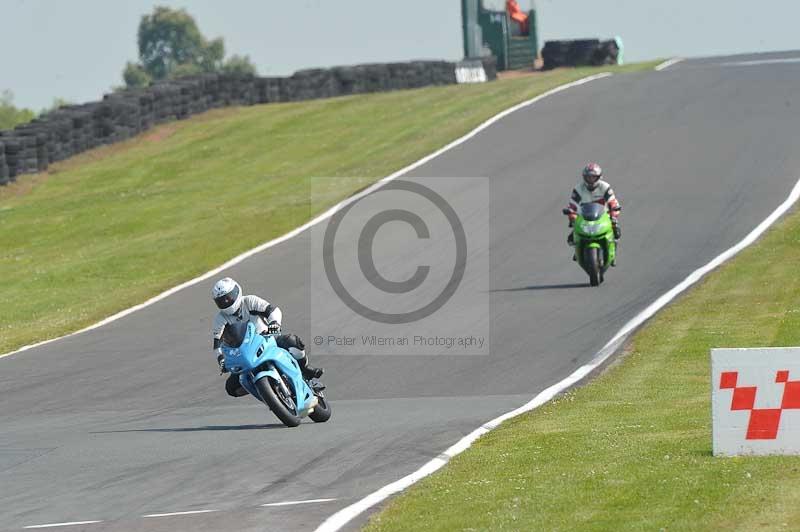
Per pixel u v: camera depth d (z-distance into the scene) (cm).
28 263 10869
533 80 18175
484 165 12356
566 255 8869
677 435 4009
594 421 4481
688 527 2797
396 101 17600
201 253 10188
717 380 3562
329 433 4531
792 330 6191
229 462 4031
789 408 3516
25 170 14788
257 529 3114
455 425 4575
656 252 8700
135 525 3225
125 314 8175
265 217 11269
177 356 6775
